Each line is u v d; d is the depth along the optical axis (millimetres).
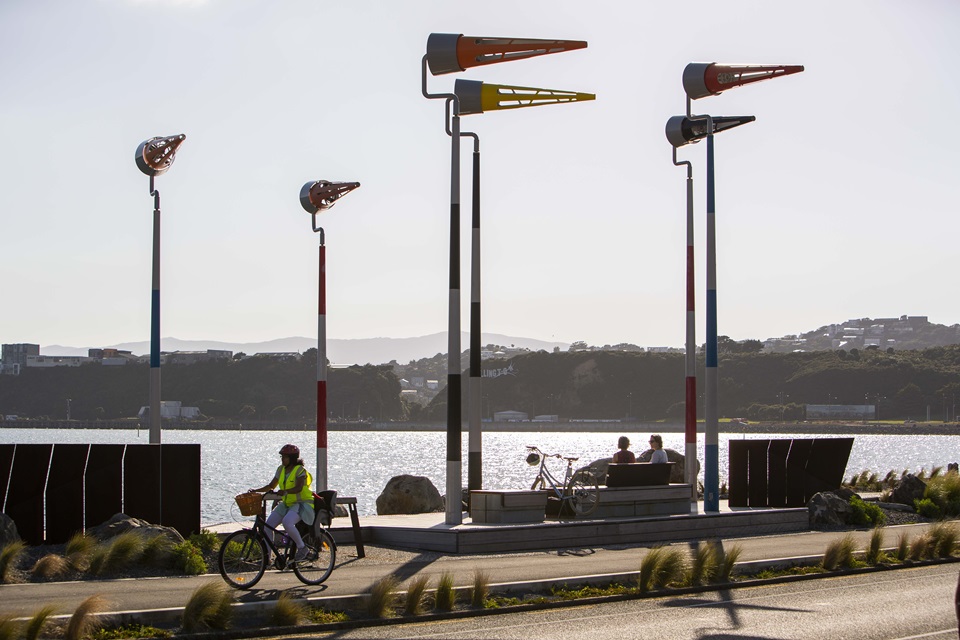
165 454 25391
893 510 37938
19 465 24156
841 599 21250
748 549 27703
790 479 35438
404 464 175500
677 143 33875
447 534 25891
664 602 20781
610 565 24016
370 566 23406
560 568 23328
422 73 28781
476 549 25984
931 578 24516
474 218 32219
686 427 35312
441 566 23469
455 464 27844
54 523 24266
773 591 22375
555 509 29656
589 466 35938
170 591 19234
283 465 20844
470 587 19859
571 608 19953
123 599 18266
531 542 26953
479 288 32375
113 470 24859
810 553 26906
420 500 33500
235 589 19953
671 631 17531
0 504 23969
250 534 20406
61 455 24469
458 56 28234
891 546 29219
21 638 15320
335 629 17484
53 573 20812
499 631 17422
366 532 27266
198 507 25578
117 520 23922
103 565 21203
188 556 22047
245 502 20297
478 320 32312
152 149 28516
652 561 21953
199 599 16891
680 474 41562
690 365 35344
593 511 29219
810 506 34219
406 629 17594
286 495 20516
